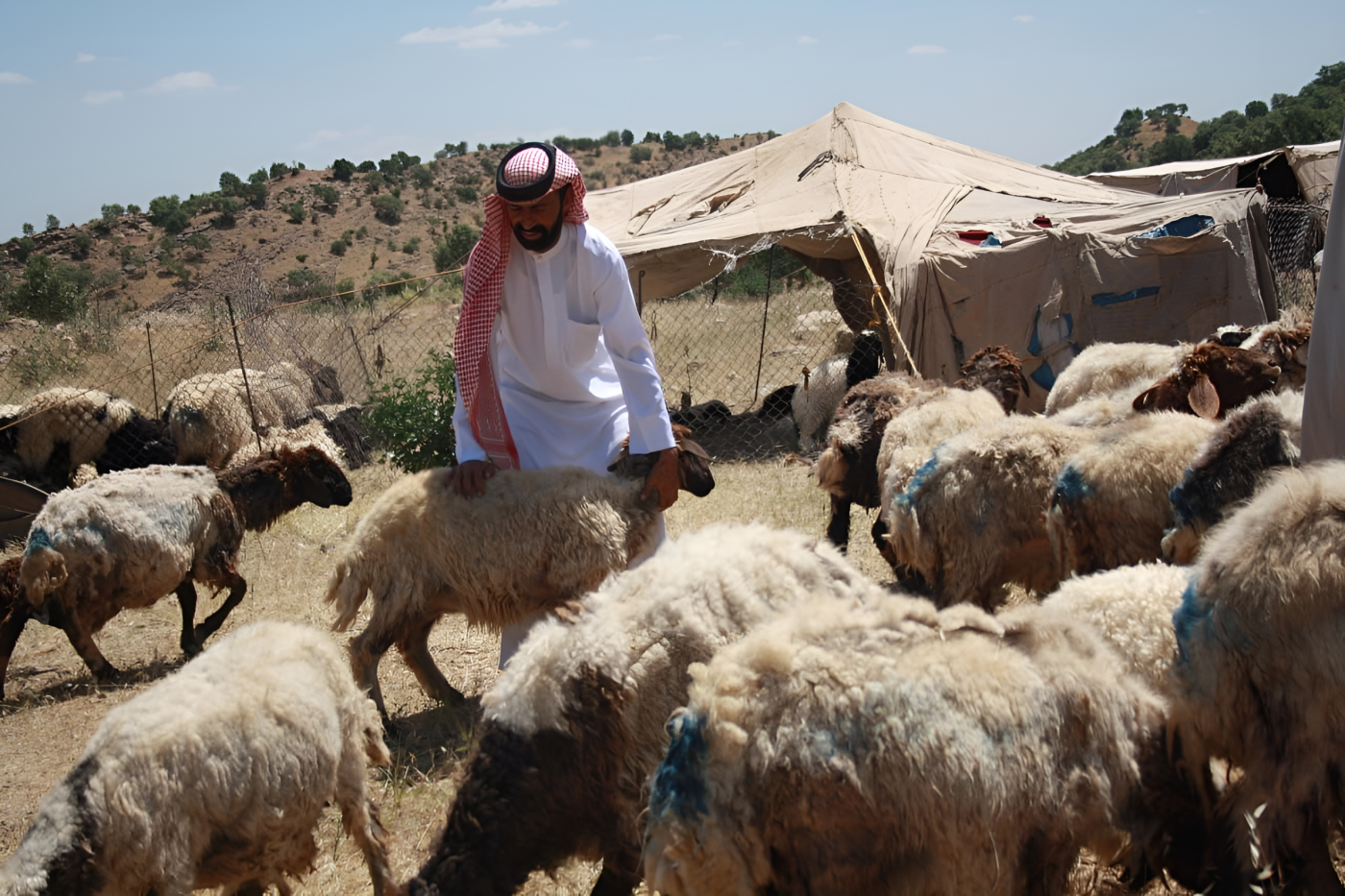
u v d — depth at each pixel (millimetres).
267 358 14094
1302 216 14102
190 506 6504
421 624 5324
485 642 6680
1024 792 2521
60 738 5586
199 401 10648
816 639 2682
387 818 4496
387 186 89188
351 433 11969
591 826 3244
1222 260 11062
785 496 9359
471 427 5242
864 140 14773
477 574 4984
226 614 6973
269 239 75562
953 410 6469
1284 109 57594
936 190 13773
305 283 44062
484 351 5082
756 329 18578
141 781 3162
